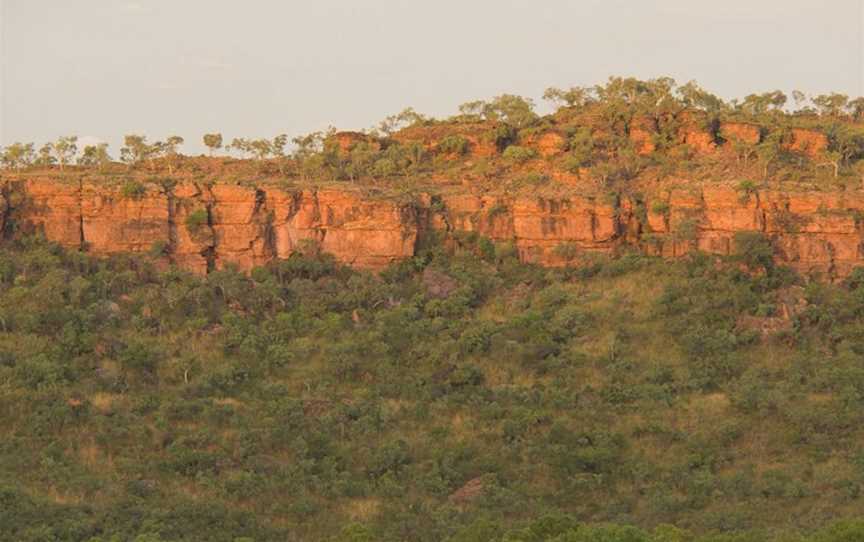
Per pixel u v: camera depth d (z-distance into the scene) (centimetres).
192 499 16212
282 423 18288
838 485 16475
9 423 17725
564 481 17000
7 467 16612
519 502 16250
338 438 18138
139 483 16450
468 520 15850
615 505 16325
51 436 17488
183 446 17462
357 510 16288
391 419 18638
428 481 16950
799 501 16212
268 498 16488
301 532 15738
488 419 18625
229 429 18150
